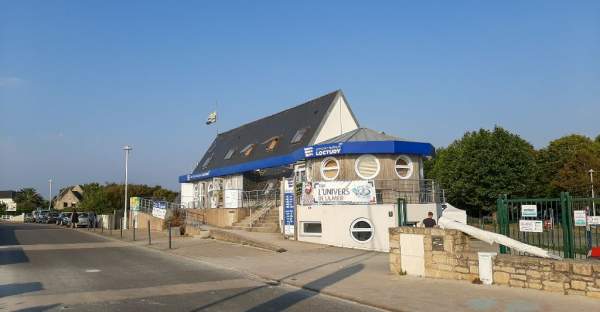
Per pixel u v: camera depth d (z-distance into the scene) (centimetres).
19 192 13550
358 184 2248
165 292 1215
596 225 1166
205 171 4797
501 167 5031
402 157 2675
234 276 1486
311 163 2812
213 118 5612
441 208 2562
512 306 975
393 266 1443
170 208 4025
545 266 1103
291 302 1098
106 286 1306
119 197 6153
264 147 4078
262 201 3359
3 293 1216
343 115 3747
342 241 2197
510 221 1328
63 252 2261
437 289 1173
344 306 1057
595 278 1023
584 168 5794
